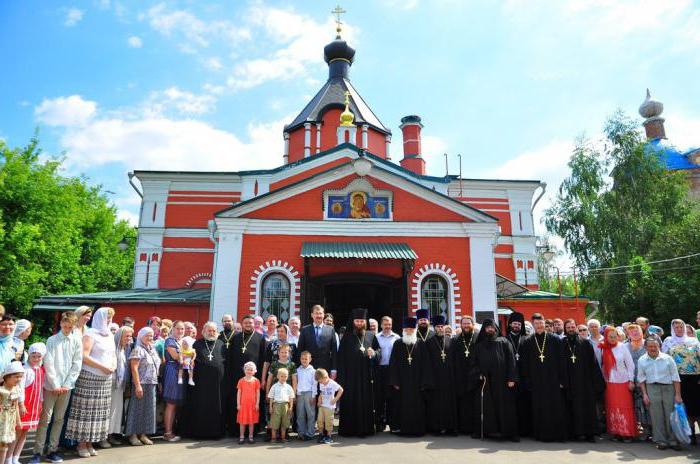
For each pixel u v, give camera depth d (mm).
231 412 8836
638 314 25234
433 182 22328
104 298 18469
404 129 28812
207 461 6863
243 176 23109
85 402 7191
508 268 26203
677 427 7773
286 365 8867
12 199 21578
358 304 20078
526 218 26797
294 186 16016
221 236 15562
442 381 8898
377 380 9516
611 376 8656
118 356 7934
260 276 15328
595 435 8805
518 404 8883
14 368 6082
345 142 23047
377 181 16500
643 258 26219
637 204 29016
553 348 8711
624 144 30109
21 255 20938
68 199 23844
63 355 7016
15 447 6523
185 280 24422
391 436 8734
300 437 8430
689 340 8656
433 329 9477
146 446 7820
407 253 14727
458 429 8961
